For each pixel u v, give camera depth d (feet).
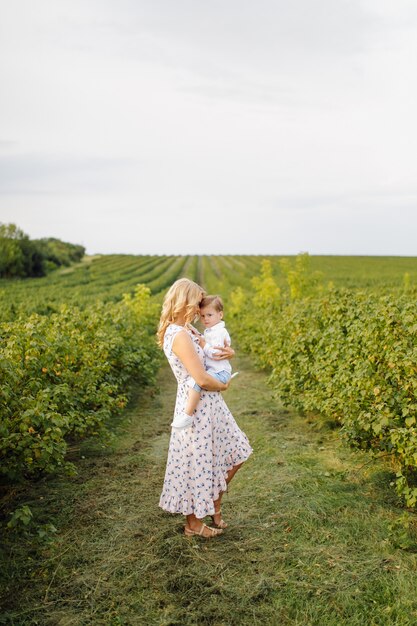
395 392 13.89
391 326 15.31
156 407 23.48
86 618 8.55
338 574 9.65
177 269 224.33
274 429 19.54
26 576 9.73
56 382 16.11
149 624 8.41
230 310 64.54
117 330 26.68
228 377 10.80
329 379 17.85
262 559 10.19
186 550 10.51
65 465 13.50
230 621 8.47
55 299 86.63
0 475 13.26
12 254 183.83
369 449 14.51
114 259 297.33
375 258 259.60
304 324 22.81
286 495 13.08
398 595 9.01
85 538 11.08
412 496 11.34
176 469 10.84
